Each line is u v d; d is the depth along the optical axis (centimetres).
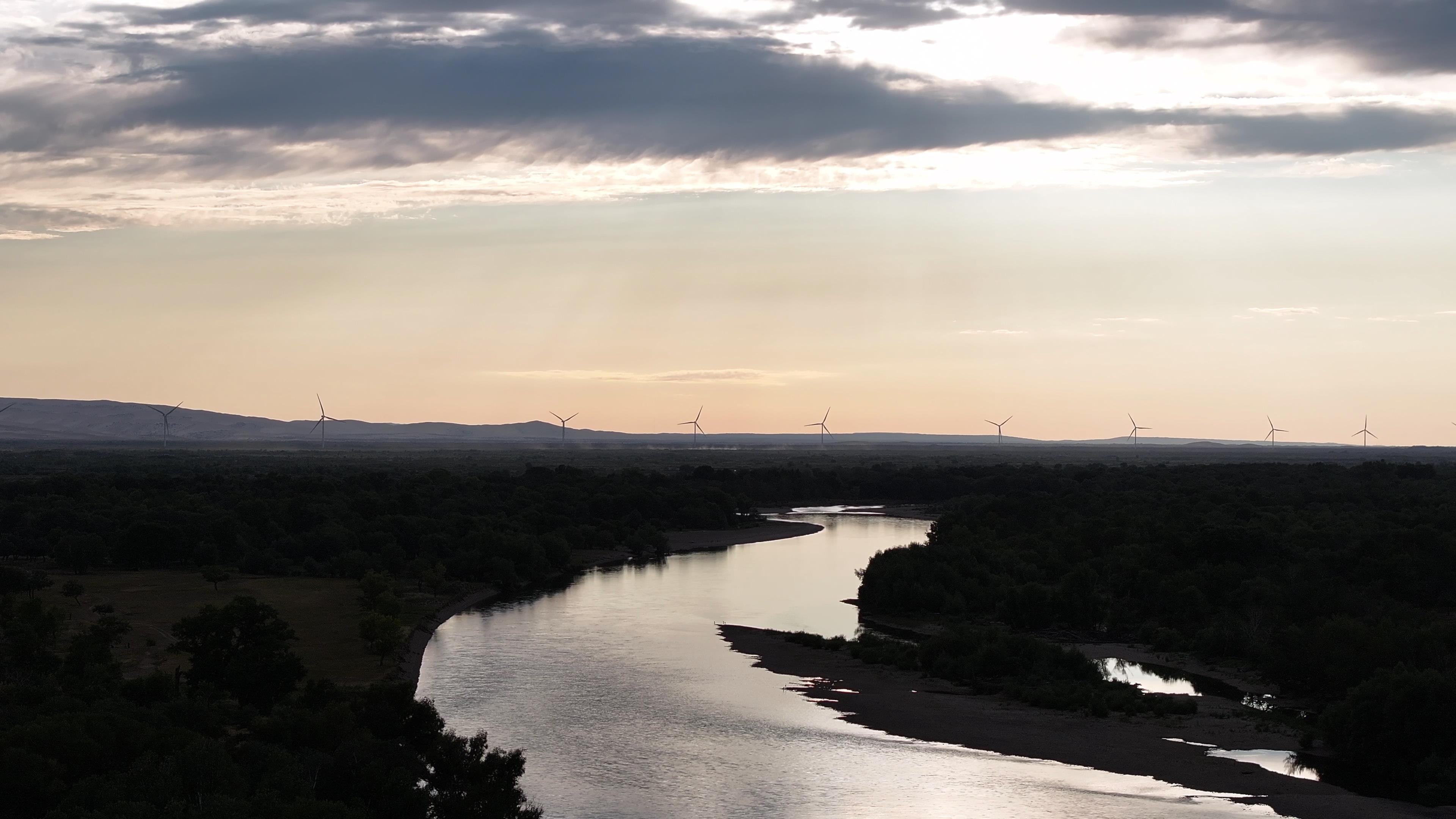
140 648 11050
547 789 7831
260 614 9000
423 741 7312
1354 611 11906
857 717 9694
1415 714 8131
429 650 12169
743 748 8794
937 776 8181
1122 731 9281
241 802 5569
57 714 6700
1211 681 11156
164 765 6053
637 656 11888
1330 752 8750
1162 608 13450
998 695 10475
